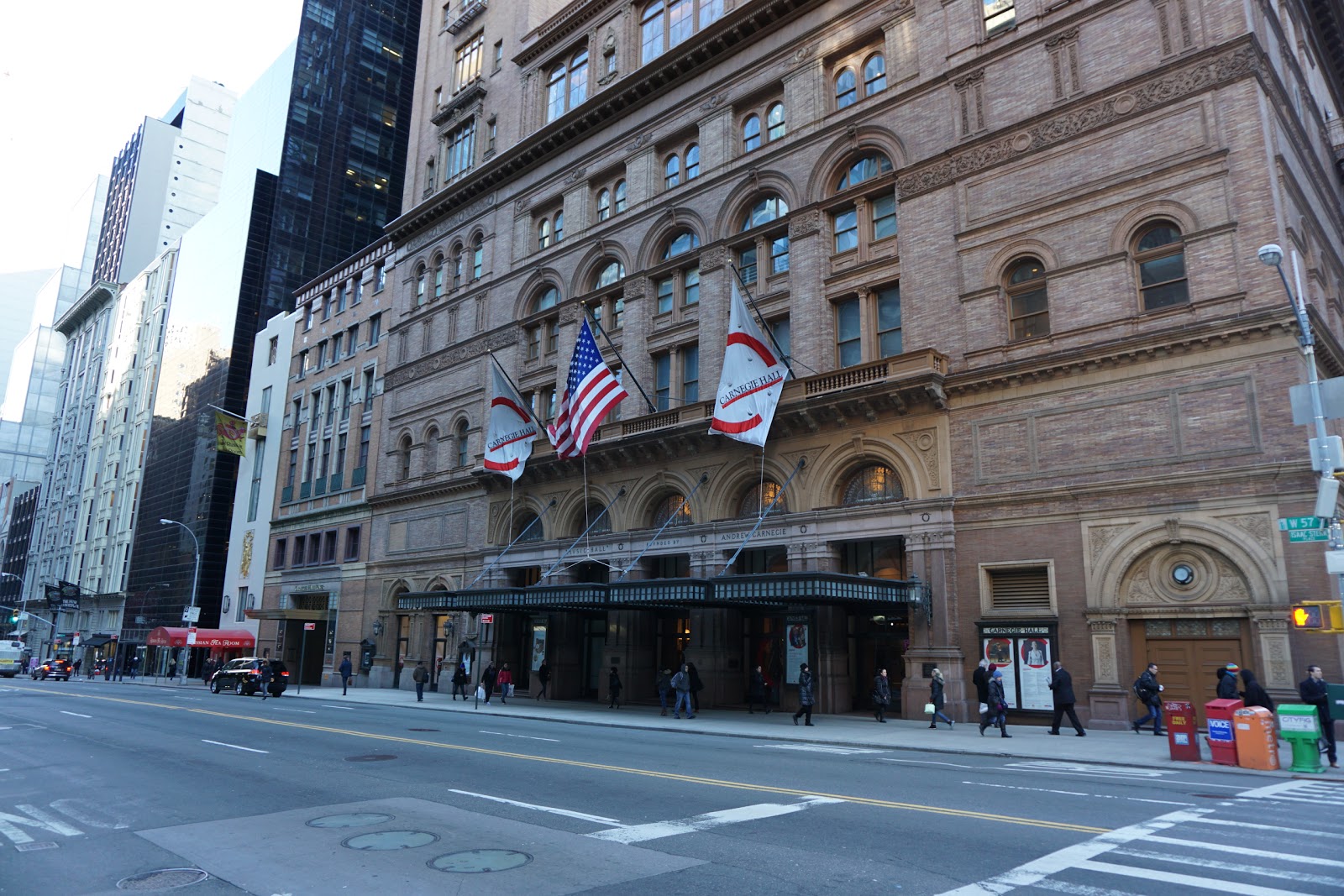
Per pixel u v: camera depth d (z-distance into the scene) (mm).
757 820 9469
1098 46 24094
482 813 9945
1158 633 20891
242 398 73562
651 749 16719
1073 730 20906
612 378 30953
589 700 34844
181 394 81250
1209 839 8500
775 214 31531
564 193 40219
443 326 46031
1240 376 20328
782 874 7207
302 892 6922
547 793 11312
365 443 50344
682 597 25719
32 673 65875
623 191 37906
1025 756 15961
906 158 27609
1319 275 24484
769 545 27953
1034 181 24578
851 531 26125
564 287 39031
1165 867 7395
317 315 57969
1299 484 19172
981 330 24828
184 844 8641
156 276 94750
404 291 49656
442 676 40000
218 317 78062
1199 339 20844
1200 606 20125
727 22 32969
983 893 6582
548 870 7391
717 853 7945
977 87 26328
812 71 30844
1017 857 7738
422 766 13969
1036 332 24188
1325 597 18484
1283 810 10164
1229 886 6766
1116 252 22734
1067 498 22469
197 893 6930
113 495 91500
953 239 25938
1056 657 21906
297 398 57938
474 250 45469
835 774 13148
